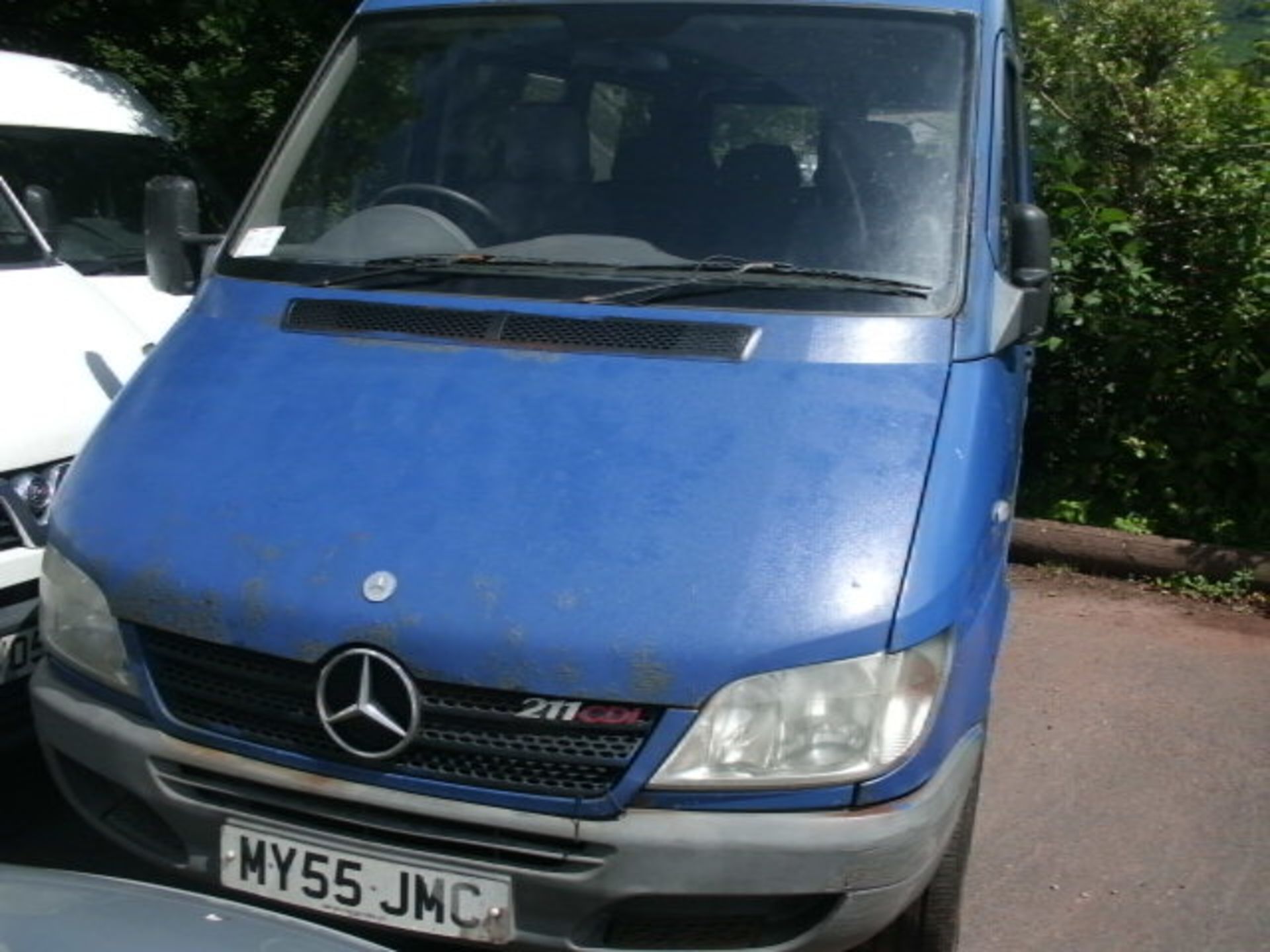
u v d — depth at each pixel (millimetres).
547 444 3385
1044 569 7195
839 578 3062
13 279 5293
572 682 2971
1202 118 7609
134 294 6246
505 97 4492
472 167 4367
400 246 4180
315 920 3240
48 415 4562
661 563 3094
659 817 2953
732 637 2967
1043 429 7711
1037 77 7969
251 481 3438
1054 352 7477
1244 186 7129
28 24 9109
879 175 4039
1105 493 7629
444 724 3049
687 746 2947
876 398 3486
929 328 3686
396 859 3072
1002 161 4309
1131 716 5629
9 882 2695
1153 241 7402
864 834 2953
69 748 3404
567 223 4137
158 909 2627
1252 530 7301
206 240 4598
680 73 4355
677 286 3793
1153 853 4645
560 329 3701
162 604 3264
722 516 3180
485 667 3002
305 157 4574
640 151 4246
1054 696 5789
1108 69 7801
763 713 2955
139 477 3543
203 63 8422
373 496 3326
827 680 2975
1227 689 5910
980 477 3420
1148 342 7297
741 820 2949
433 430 3465
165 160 7379
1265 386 6934
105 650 3365
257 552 3260
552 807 2982
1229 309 7129
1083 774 5160
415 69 4645
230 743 3211
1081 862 4578
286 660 3150
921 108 4145
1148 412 7496
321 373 3713
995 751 5309
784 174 4109
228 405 3680
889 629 3020
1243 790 5078
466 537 3191
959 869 3533
